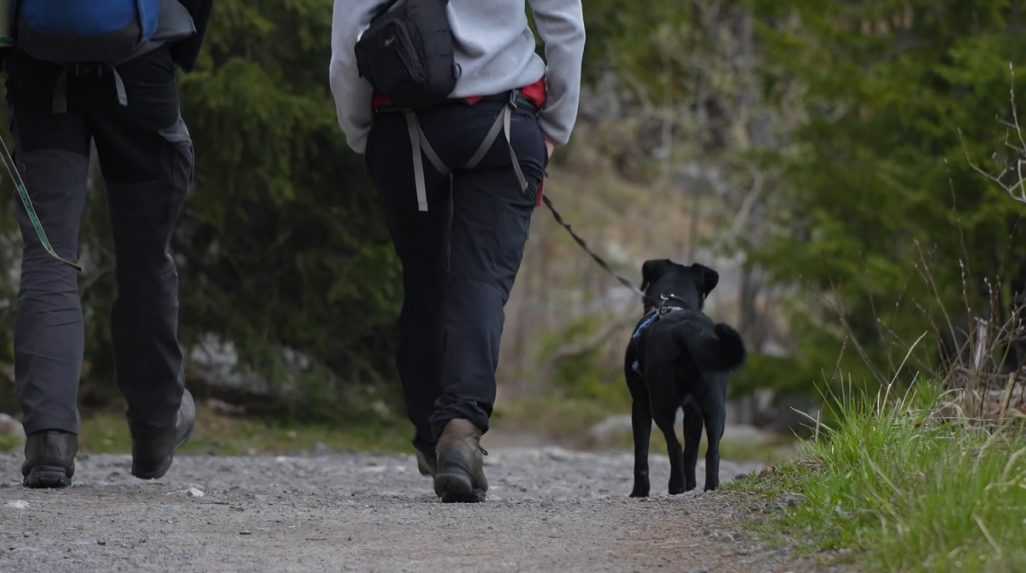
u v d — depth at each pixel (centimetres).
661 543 748
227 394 2375
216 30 2031
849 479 786
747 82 4150
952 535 652
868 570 651
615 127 4794
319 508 891
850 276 2864
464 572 691
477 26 928
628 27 2741
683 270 1162
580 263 4991
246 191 2120
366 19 934
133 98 952
